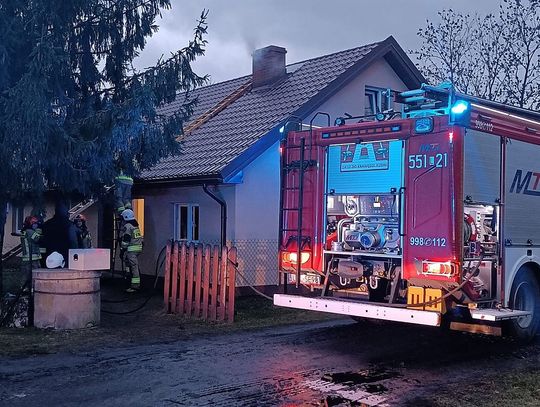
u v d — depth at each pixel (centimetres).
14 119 941
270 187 1389
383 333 981
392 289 791
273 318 1101
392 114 862
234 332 977
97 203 1669
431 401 628
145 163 1156
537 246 910
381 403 620
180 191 1488
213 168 1291
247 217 1348
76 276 962
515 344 914
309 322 1073
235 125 1534
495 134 828
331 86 1495
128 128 1019
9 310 986
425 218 764
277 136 1352
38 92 933
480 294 802
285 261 923
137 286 1412
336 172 877
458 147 750
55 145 994
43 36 951
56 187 1141
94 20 1123
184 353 820
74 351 821
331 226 887
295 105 1471
